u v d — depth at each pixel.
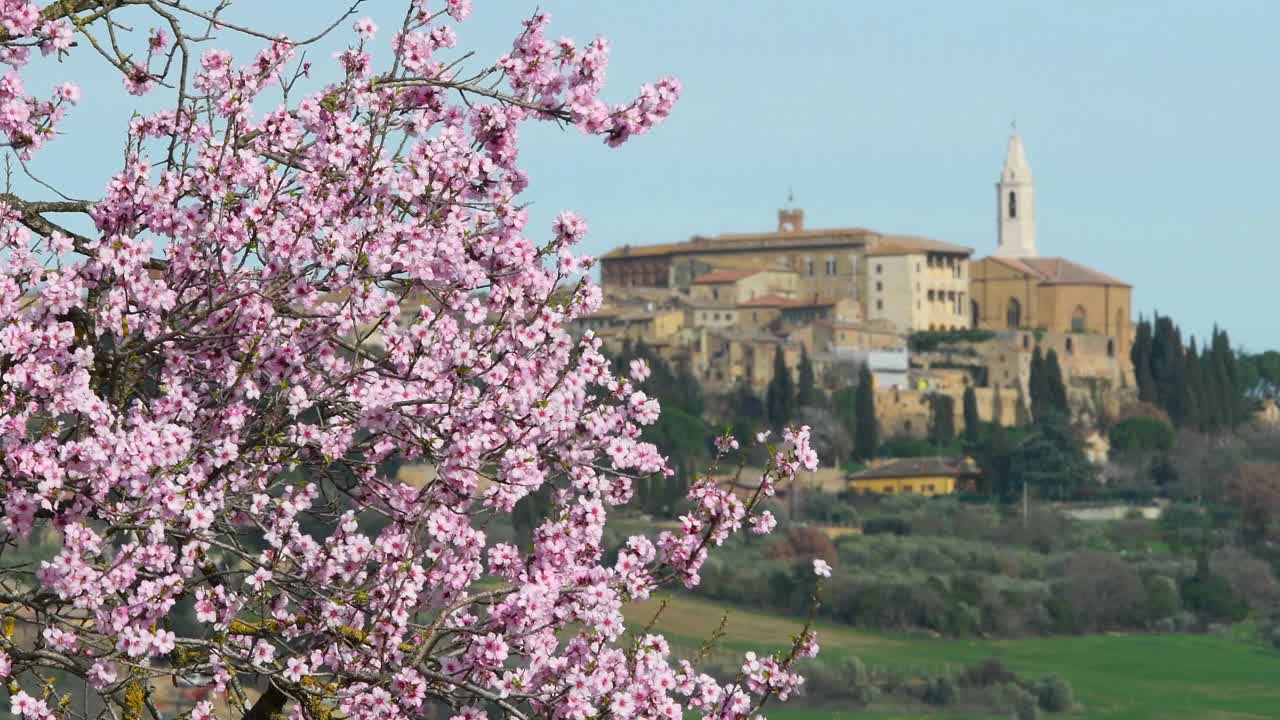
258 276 21.89
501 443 22.03
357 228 22.75
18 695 20.22
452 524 21.34
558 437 22.83
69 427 20.70
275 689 21.41
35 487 20.11
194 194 22.08
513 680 21.12
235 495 22.06
